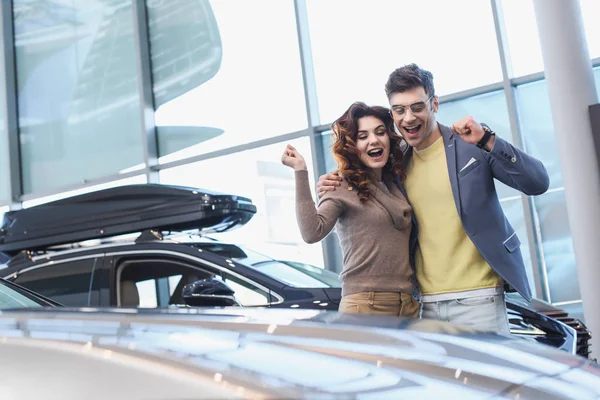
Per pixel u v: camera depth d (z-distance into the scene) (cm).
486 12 646
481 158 207
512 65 637
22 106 890
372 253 204
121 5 827
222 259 337
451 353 101
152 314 97
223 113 763
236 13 760
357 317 118
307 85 714
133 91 812
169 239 357
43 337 80
